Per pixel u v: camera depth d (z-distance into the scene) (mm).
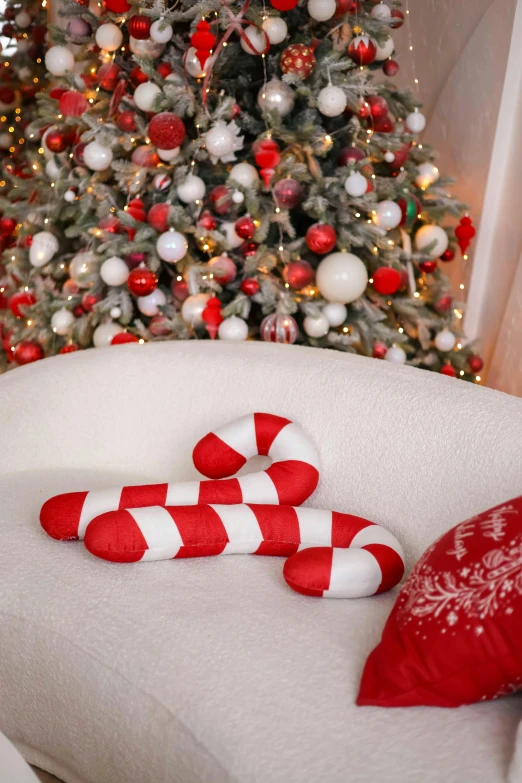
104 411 2547
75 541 2268
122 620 2057
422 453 2242
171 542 2189
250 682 1879
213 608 2076
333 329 3146
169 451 2520
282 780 1621
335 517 2232
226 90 3107
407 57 4133
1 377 2607
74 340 3213
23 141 4531
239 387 2482
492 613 1713
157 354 2580
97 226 3145
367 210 3070
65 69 3191
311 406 2400
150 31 2943
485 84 3711
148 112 3045
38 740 2154
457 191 3912
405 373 2357
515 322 3605
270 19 2928
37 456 2520
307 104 3055
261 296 3016
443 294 3416
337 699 1818
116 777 2010
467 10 3777
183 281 3082
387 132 3234
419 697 1783
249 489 2285
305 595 2125
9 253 3457
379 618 2072
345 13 3055
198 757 1786
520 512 1833
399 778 1584
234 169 2979
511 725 1739
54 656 2078
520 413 2172
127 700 1978
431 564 1864
